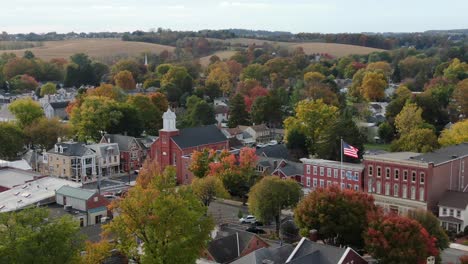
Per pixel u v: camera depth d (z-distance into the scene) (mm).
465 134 152375
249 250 88625
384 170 124125
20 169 140250
